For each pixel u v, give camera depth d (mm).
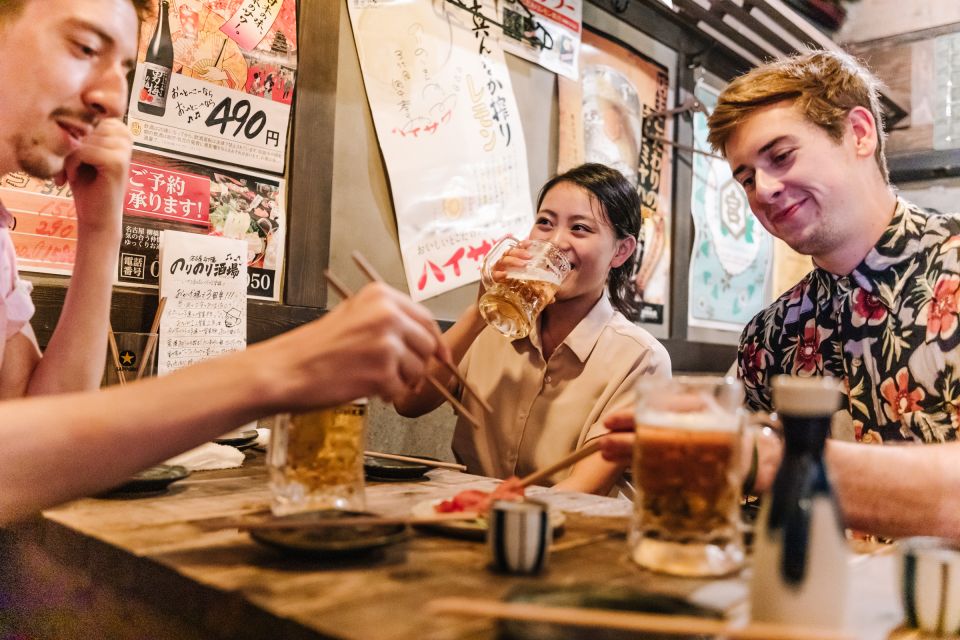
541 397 2480
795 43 4656
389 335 981
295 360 970
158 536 1117
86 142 1722
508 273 2143
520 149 3631
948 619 824
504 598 818
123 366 1996
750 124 2119
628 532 1238
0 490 886
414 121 3211
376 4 3078
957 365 1930
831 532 774
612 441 1241
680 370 4609
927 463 1302
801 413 817
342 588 892
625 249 2672
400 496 1534
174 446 946
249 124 2693
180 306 2473
